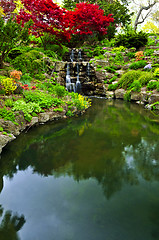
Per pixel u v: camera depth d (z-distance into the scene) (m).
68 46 18.86
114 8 21.33
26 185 2.87
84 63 13.11
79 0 22.50
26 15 12.21
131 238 1.88
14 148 4.28
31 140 4.79
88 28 16.78
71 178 3.06
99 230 1.99
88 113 7.93
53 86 9.48
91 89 13.21
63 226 2.05
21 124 5.32
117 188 2.77
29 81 9.02
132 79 11.43
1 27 7.46
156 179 3.02
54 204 2.42
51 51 13.73
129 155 3.92
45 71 11.00
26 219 2.17
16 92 6.69
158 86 9.41
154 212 2.26
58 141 4.74
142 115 7.57
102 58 14.42
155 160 3.69
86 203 2.44
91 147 4.36
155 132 5.46
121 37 16.39
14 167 3.44
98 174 3.17
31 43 14.77
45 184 2.89
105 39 20.69
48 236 1.94
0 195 2.61
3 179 3.04
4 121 4.64
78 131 5.56
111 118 7.12
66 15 13.34
